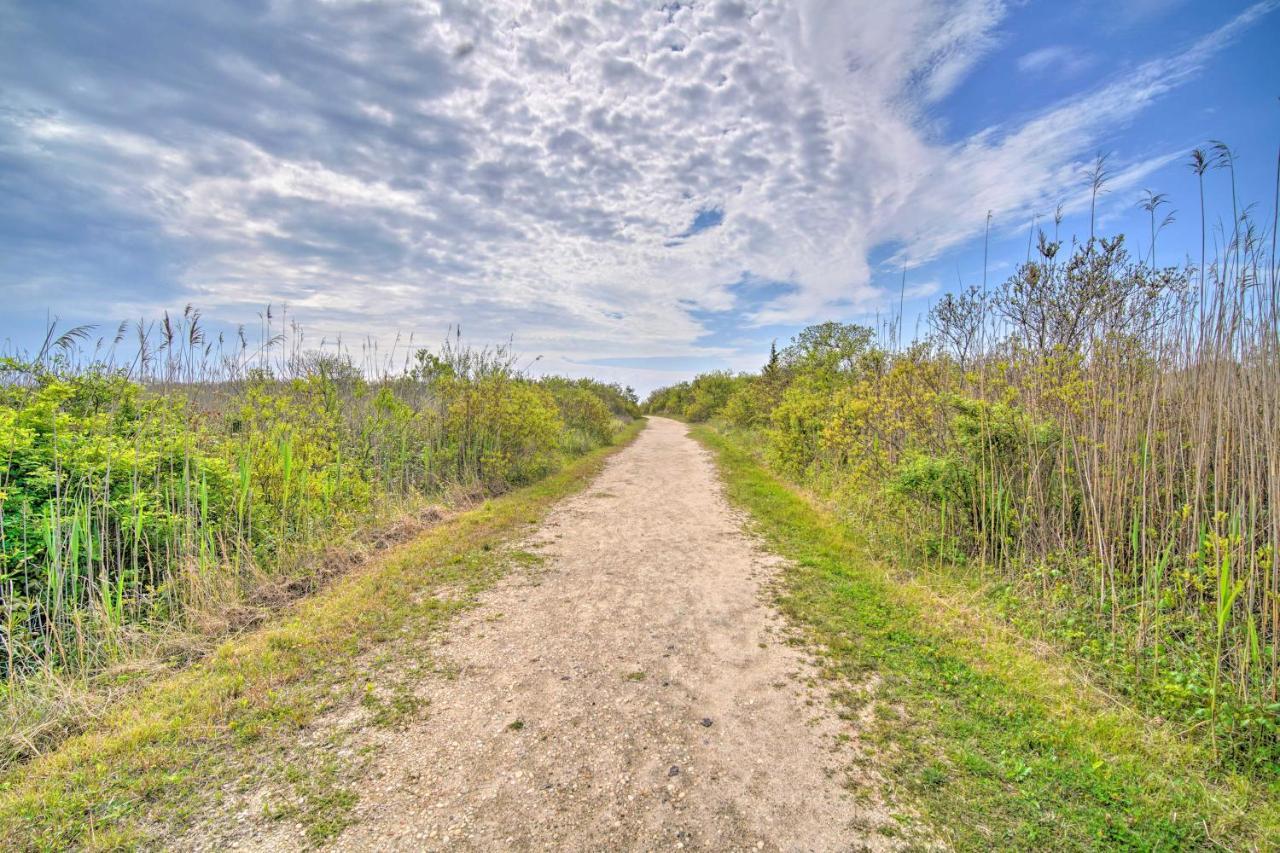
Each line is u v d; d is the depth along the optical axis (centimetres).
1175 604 446
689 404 4275
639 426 3578
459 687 388
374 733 334
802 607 534
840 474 1017
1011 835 261
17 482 460
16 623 393
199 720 339
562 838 258
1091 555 516
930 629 480
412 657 429
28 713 342
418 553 672
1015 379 673
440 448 1096
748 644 458
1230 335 459
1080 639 447
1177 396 532
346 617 491
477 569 635
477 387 1168
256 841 253
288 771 299
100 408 620
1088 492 532
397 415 980
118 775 292
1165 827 263
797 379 1523
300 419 795
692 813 274
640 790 290
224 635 461
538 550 721
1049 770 303
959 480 631
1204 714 334
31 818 262
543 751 320
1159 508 502
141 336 653
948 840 258
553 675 406
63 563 445
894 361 793
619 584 598
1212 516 467
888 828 265
